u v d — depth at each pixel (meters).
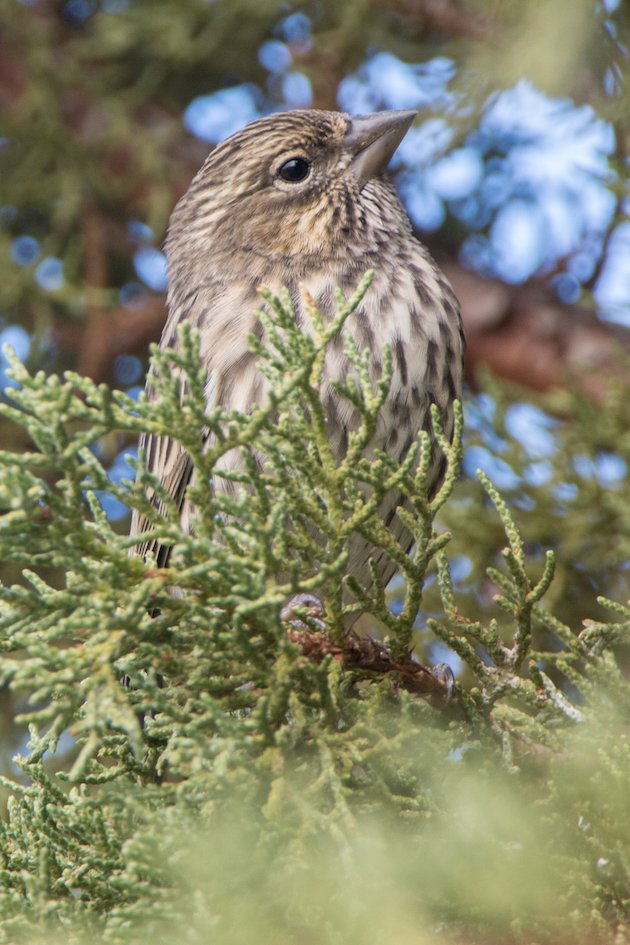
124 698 5.46
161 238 12.85
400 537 10.04
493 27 11.02
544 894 5.64
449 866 5.52
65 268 12.74
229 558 5.62
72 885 6.14
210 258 10.57
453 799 5.83
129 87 13.36
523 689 6.38
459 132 11.38
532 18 9.62
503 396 10.76
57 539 5.64
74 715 6.57
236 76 13.30
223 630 5.91
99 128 13.01
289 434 6.07
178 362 5.73
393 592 10.27
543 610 6.29
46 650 5.51
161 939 5.58
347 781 5.93
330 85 12.40
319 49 12.26
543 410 11.54
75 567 5.69
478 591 10.30
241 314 9.62
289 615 6.40
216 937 5.31
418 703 6.36
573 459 10.54
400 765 5.98
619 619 10.04
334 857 5.54
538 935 5.71
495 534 10.40
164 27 12.59
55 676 5.48
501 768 6.21
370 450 9.24
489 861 5.63
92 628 5.62
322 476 6.11
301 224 10.37
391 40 12.05
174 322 10.80
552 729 6.45
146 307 12.95
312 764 5.95
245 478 5.98
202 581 5.88
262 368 6.15
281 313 6.11
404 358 9.40
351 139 10.61
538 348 13.03
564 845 5.84
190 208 11.00
